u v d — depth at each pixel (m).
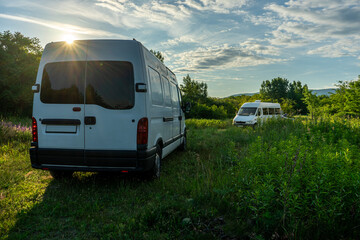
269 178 3.33
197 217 3.42
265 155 4.15
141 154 4.41
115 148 4.45
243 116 19.58
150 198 4.31
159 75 5.74
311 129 8.96
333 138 7.57
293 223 2.89
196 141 10.51
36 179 5.28
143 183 4.93
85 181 5.17
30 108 22.53
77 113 4.50
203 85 52.91
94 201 4.14
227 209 3.62
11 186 4.76
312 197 3.10
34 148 4.62
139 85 4.43
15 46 24.23
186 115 35.25
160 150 5.49
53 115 4.57
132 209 3.87
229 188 4.04
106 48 4.58
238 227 3.07
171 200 4.08
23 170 5.89
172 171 6.01
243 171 4.07
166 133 6.06
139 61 4.56
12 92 21.27
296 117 13.29
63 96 4.56
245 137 11.31
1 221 3.41
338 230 2.80
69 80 4.59
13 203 3.98
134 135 4.45
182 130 8.49
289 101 63.00
